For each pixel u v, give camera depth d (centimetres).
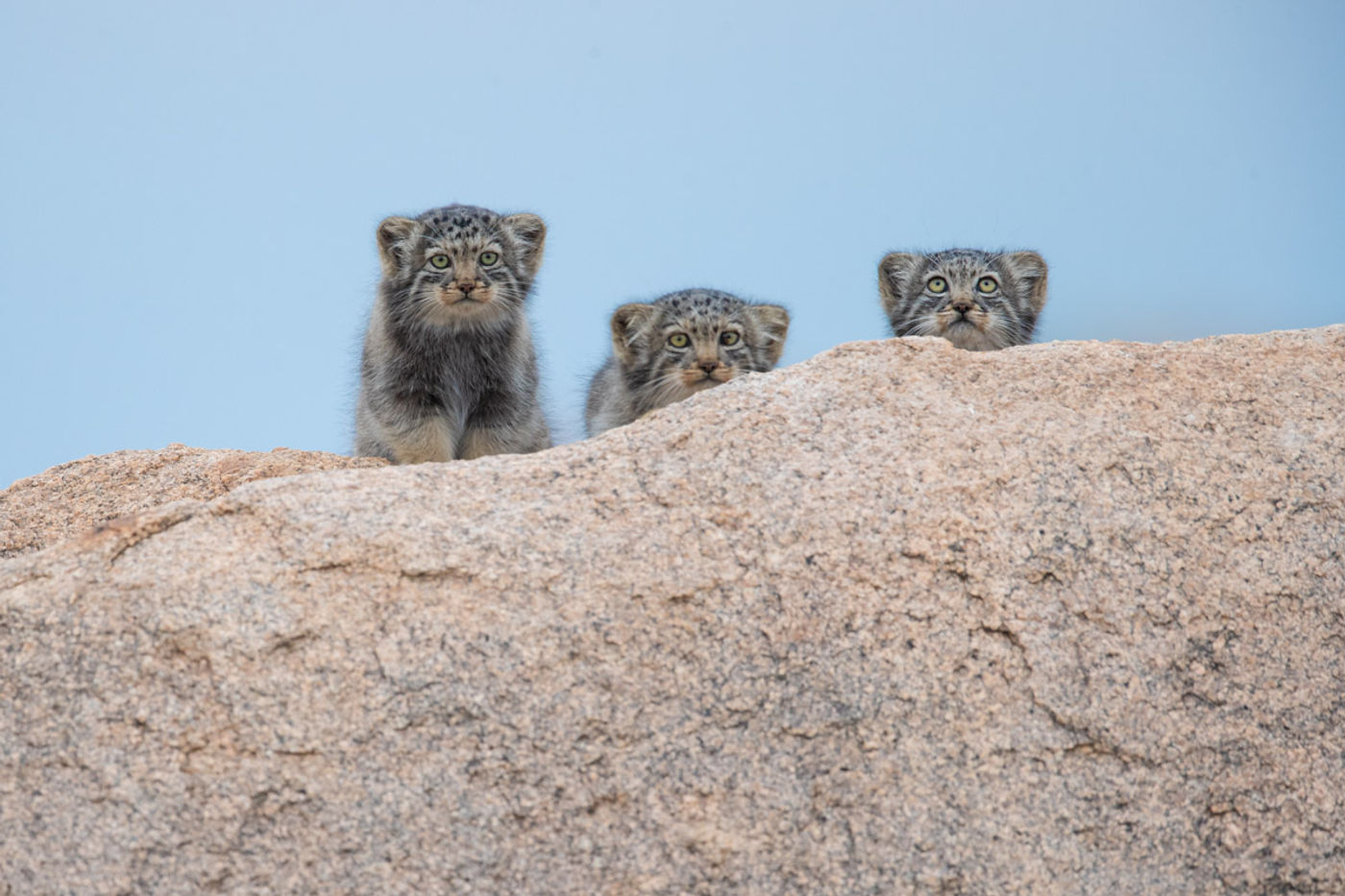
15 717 909
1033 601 991
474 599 956
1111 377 1162
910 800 910
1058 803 920
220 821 875
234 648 926
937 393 1137
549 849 879
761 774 909
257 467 1596
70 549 998
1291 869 923
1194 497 1062
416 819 880
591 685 927
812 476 1049
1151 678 970
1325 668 994
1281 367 1188
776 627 961
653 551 991
